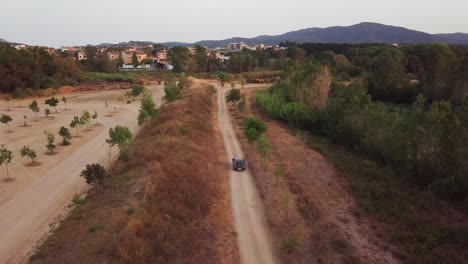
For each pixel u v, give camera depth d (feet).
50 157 169.78
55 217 111.14
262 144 158.40
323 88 246.68
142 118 211.41
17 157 169.07
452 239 100.37
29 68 415.85
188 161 145.07
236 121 251.60
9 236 100.78
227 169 153.48
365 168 155.74
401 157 151.64
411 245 97.30
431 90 302.86
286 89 300.61
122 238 84.94
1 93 377.71
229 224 108.06
